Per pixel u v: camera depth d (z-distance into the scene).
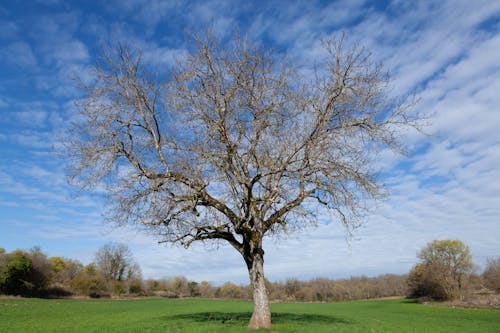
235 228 17.94
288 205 18.48
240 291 114.31
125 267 107.62
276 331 16.94
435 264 84.06
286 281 109.31
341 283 118.00
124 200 17.25
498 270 80.00
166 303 70.19
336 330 19.78
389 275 124.62
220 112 17.72
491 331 27.72
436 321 37.22
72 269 106.00
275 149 18.19
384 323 29.91
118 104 17.34
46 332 21.92
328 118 17.84
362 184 17.12
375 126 16.81
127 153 17.38
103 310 44.69
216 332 17.61
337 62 17.69
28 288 72.94
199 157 16.77
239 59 17.88
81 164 16.36
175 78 17.34
